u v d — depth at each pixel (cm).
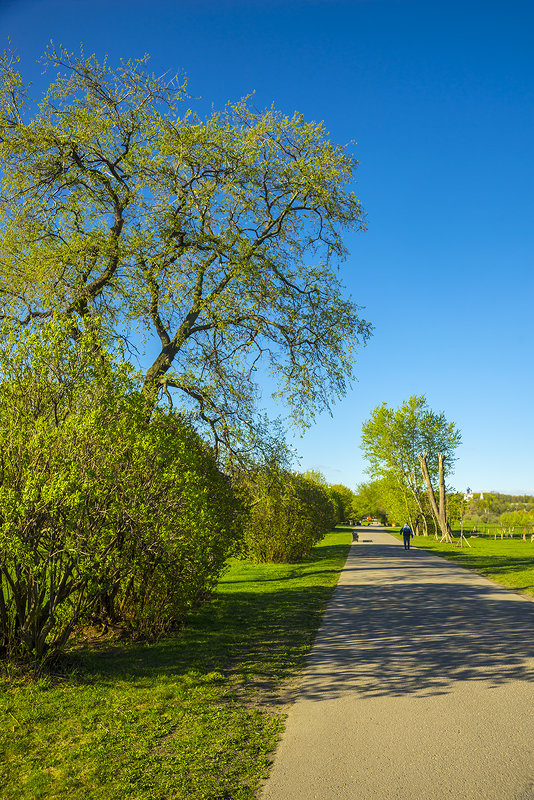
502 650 802
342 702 585
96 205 1361
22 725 517
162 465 786
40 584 654
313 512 2669
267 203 1512
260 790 390
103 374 712
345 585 1627
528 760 434
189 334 1378
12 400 673
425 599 1317
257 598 1395
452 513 5919
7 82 1255
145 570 887
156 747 469
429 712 547
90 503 659
